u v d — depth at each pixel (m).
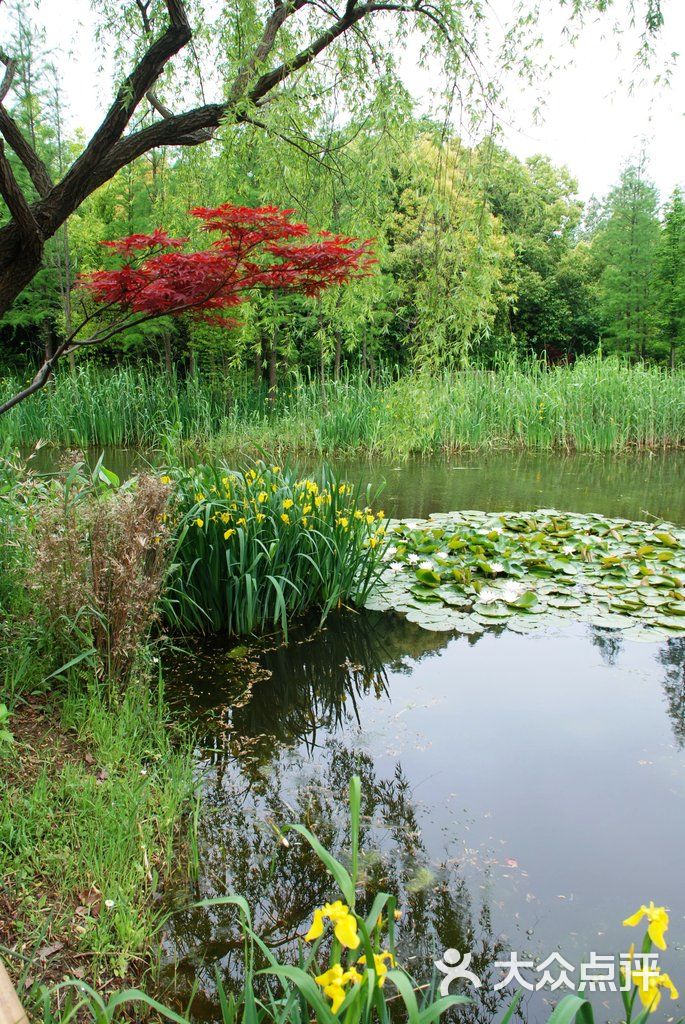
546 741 3.34
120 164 3.61
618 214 23.39
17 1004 1.50
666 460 11.35
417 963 2.09
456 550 5.78
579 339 26.56
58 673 3.45
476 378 13.53
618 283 23.19
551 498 8.22
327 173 4.96
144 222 15.56
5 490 4.01
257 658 4.21
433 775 3.07
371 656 4.28
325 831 2.71
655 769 3.09
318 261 3.78
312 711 3.65
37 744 2.97
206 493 4.57
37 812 2.49
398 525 6.39
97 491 3.75
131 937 2.10
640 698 3.76
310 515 4.81
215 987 2.00
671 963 2.07
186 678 3.96
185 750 3.23
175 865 2.51
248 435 12.12
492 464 10.79
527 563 5.54
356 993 1.18
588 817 2.76
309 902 2.35
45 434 12.55
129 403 13.08
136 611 3.33
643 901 2.32
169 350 16.34
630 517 7.24
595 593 5.02
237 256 3.72
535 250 24.52
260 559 4.61
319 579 4.91
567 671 4.09
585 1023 1.26
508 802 2.87
